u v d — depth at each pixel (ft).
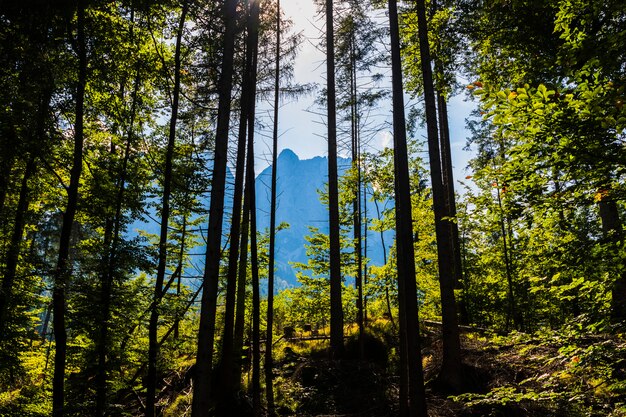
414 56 36.19
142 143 35.24
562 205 12.92
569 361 13.55
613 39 11.22
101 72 30.19
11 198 34.60
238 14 30.45
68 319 27.40
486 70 25.66
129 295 28.35
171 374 39.14
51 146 28.48
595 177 12.19
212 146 39.24
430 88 32.01
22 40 22.99
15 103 23.34
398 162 25.96
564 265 13.50
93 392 28.96
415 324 23.79
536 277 15.33
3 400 30.68
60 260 25.79
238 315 36.27
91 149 32.78
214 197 24.08
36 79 24.38
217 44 31.27
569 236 14.38
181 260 39.99
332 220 43.96
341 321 41.73
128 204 31.27
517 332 16.02
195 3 28.30
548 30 22.45
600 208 21.63
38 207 41.14
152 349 28.35
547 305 46.16
